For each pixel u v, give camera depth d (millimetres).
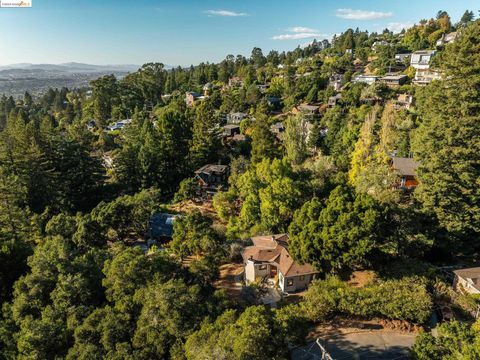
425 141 32000
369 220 26125
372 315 23391
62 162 52906
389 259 28594
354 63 122000
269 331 15992
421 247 29750
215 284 30031
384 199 30422
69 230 37000
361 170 40625
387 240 28250
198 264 25312
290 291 28562
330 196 29844
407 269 26594
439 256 31031
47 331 20109
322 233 27625
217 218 46562
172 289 19922
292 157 54656
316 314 23250
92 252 28734
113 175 61562
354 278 27703
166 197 58125
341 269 28562
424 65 91375
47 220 41219
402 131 49625
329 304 23500
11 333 21781
